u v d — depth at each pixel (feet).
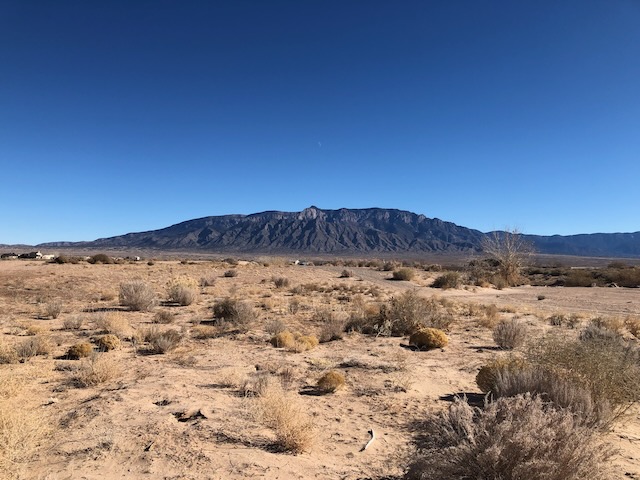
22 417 16.12
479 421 13.58
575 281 152.25
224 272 142.31
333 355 35.47
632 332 50.21
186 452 15.94
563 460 11.68
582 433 12.34
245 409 20.85
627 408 19.33
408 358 34.68
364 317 52.95
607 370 19.13
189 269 144.15
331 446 17.04
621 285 150.20
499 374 21.44
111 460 15.30
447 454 12.86
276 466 14.96
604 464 12.82
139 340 41.04
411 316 49.01
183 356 34.45
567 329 50.16
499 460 11.98
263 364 31.45
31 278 96.89
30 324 49.78
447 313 61.62
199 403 21.63
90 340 41.24
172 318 54.49
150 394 23.26
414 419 20.24
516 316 65.10
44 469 14.62
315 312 63.46
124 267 137.18
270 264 180.96
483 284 140.36
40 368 29.76
